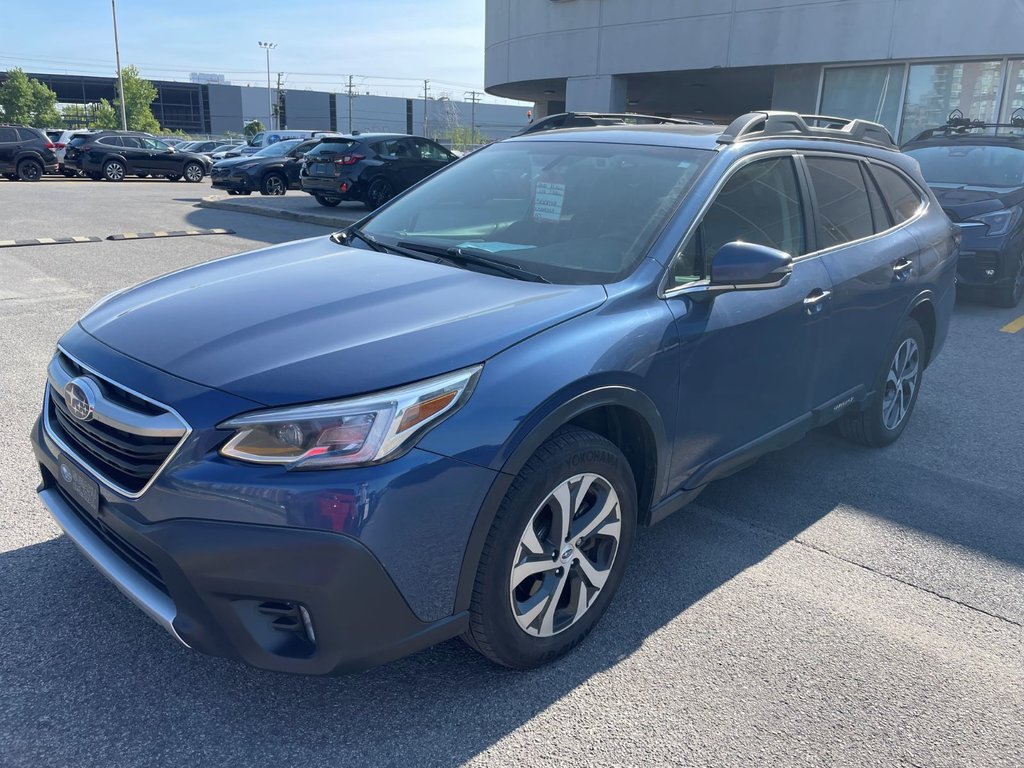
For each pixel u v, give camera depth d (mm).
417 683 2684
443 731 2484
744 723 2578
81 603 3010
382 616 2273
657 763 2396
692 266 3150
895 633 3090
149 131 85938
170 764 2314
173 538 2195
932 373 6555
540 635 2701
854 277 3961
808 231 3801
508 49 21625
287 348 2424
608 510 2824
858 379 4309
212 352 2445
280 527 2152
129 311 2857
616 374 2693
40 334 6445
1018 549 3766
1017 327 8234
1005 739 2568
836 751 2480
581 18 19312
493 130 106188
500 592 2500
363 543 2180
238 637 2242
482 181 3852
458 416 2336
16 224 13422
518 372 2465
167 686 2617
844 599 3303
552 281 3012
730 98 24016
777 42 16359
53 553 3328
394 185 17000
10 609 2955
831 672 2844
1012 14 13797
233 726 2467
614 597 3240
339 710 2549
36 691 2566
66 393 2588
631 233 3168
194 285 3068
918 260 4586
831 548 3713
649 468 3029
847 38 15539
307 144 21953
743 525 3900
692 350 3025
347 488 2168
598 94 19375
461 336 2488
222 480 2184
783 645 2982
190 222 14422
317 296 2822
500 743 2445
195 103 107938
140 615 2957
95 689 2588
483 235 3492
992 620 3207
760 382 3463
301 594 2176
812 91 16562
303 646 2303
